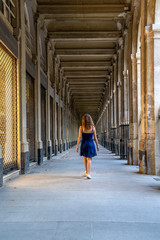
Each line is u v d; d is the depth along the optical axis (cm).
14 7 831
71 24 1525
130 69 1109
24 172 803
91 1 1260
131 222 333
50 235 292
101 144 3997
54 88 1788
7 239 282
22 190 535
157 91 776
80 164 1056
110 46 1861
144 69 816
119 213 371
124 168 905
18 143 808
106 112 2845
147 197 465
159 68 779
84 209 392
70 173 783
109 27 1528
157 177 698
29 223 333
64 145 2353
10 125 790
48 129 1441
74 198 461
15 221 341
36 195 488
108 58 2172
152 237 284
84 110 5272
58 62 2052
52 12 1242
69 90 3089
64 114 2561
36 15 1194
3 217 359
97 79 2758
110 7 1259
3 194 500
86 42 1861
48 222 336
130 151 1048
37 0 1227
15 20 828
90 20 1401
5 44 700
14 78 821
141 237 284
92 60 2205
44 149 1380
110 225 322
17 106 825
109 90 2455
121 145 1303
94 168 907
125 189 534
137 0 1054
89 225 323
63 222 335
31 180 662
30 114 1075
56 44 1848
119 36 1527
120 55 1634
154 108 773
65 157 1576
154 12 793
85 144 671
